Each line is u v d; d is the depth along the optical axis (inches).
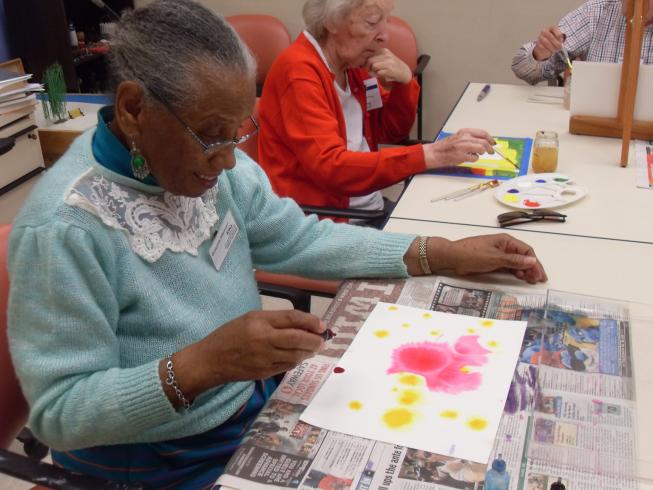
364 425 36.0
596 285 48.5
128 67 35.9
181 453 43.9
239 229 48.6
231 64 36.2
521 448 33.8
